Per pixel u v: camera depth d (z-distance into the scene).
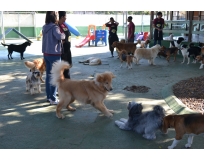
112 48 11.86
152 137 3.53
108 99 5.39
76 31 20.77
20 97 5.59
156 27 11.98
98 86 4.25
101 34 17.64
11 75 7.87
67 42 5.20
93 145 3.38
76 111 4.71
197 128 2.96
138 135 3.68
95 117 4.39
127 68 9.09
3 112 4.64
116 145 3.38
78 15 26.42
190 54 9.95
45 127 3.97
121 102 5.18
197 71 8.39
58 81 4.41
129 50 11.21
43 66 6.85
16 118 4.35
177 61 10.71
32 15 24.98
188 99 4.98
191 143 3.26
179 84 6.25
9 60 11.21
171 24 13.10
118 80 7.12
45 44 4.75
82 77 7.57
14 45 11.41
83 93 4.30
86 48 16.14
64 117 4.37
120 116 4.43
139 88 6.17
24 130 3.86
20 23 24.62
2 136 3.64
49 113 4.60
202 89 5.60
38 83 5.87
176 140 3.17
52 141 3.49
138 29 27.17
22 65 9.79
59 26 4.99
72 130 3.86
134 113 3.76
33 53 13.70
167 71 8.47
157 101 5.19
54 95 5.08
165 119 3.31
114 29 11.70
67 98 4.34
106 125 4.05
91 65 9.67
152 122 3.47
